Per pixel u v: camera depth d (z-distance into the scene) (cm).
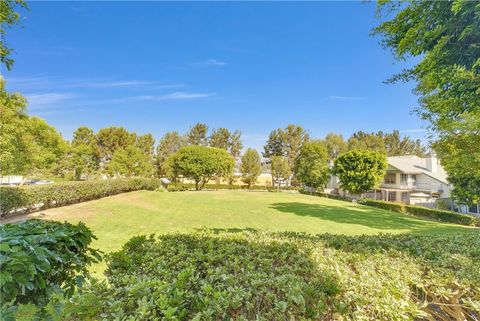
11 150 978
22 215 880
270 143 4272
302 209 1452
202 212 1200
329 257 228
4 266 130
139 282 143
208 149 2795
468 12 242
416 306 162
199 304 133
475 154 782
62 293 177
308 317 137
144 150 3017
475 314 196
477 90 268
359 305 153
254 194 2255
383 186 2738
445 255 249
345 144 4200
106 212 998
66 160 2034
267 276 178
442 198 2170
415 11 299
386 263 218
